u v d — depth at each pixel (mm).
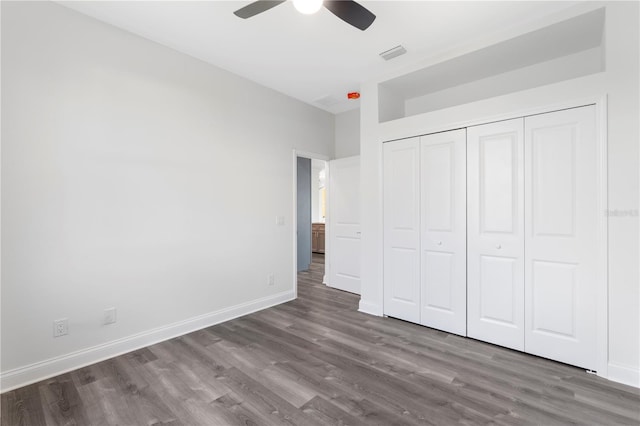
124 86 2502
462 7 2203
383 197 3354
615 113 2051
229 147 3268
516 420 1690
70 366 2232
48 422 1697
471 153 2732
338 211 4531
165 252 2764
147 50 2637
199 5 2189
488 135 2635
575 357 2240
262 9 1822
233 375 2170
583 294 2201
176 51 2826
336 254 4562
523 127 2451
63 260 2207
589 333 2180
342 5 1776
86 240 2312
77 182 2268
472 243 2742
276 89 3738
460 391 1966
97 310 2369
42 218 2119
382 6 2184
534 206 2410
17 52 2018
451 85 3385
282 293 3889
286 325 3119
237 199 3352
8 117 1985
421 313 3090
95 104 2348
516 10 2244
